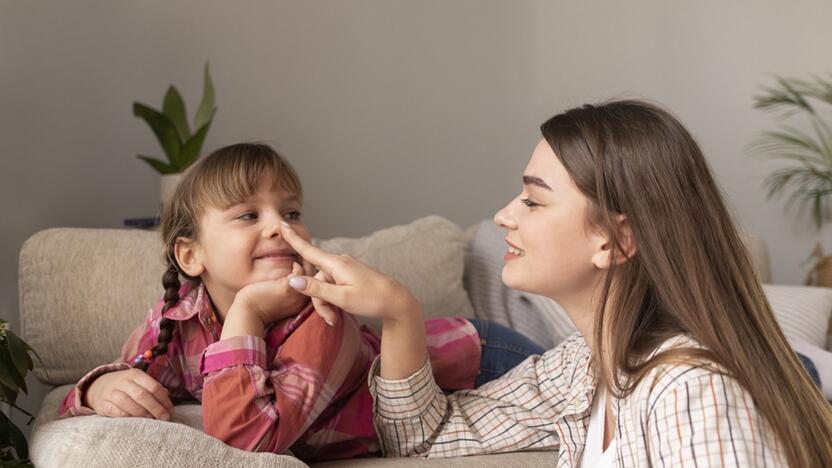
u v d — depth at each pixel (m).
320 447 1.33
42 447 1.18
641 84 3.56
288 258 1.32
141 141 2.86
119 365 1.33
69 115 2.71
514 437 1.34
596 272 1.05
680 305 0.94
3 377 1.40
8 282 2.55
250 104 3.06
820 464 0.89
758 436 0.84
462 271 2.04
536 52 3.50
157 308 1.45
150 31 2.87
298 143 3.15
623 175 0.99
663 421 0.86
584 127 1.04
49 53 2.66
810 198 3.59
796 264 3.62
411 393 1.27
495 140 3.48
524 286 1.08
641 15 3.55
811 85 3.58
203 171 1.35
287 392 1.19
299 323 1.27
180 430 1.10
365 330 1.51
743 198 3.61
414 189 3.37
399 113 3.33
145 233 1.81
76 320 1.67
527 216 1.07
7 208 2.56
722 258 0.98
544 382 1.36
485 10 3.44
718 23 3.58
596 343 1.03
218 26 2.99
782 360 0.94
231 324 1.21
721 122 3.60
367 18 3.26
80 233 1.76
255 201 1.32
